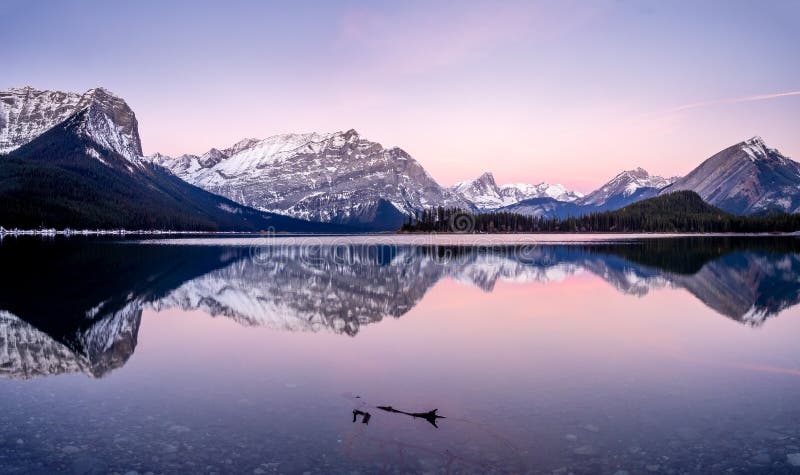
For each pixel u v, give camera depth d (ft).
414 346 66.03
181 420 40.34
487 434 37.58
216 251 318.04
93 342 68.95
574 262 210.18
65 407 43.39
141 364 57.62
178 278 151.64
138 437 37.11
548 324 80.94
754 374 52.90
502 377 51.93
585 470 32.14
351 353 62.39
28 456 33.96
